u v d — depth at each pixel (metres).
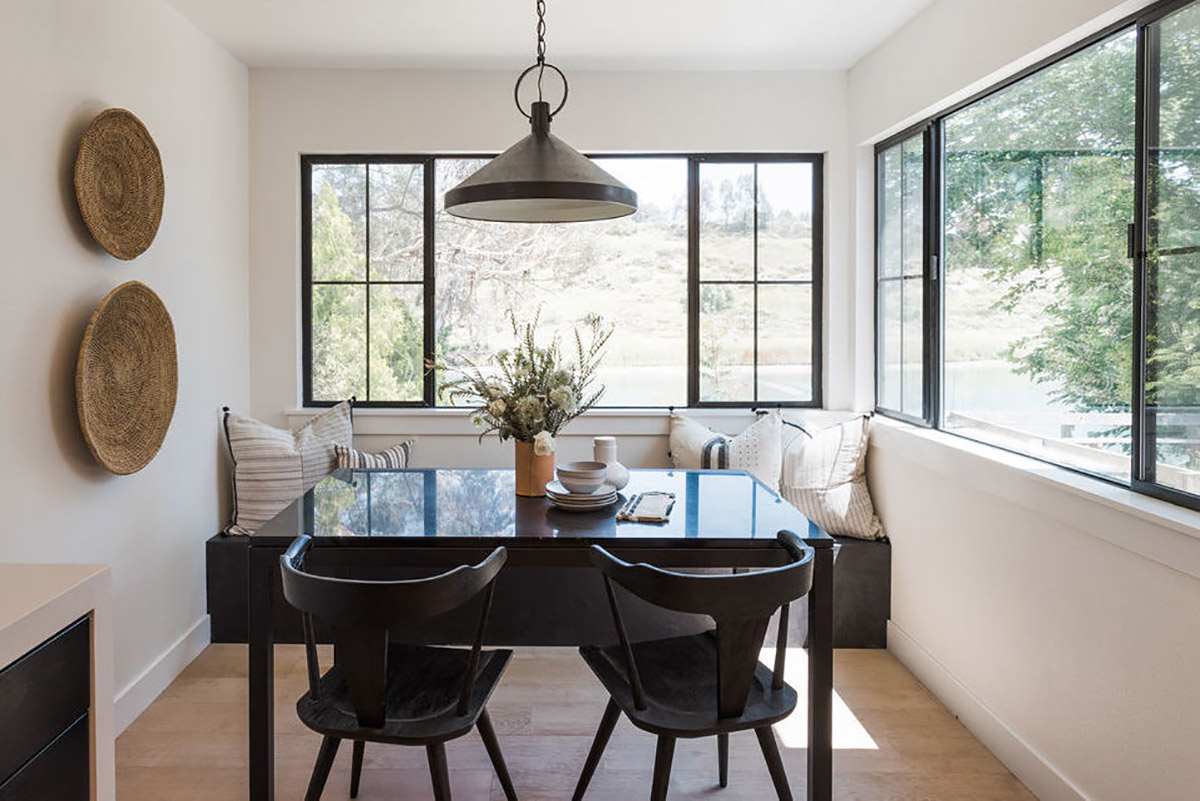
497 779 2.58
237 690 3.17
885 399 3.90
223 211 3.68
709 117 4.00
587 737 2.85
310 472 3.69
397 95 3.95
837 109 4.02
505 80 3.96
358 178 4.08
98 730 1.56
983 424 3.02
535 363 3.19
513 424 2.70
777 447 3.82
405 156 4.07
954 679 3.03
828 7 3.21
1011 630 2.65
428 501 2.66
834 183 4.03
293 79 3.94
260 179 3.96
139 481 2.99
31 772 1.37
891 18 3.34
